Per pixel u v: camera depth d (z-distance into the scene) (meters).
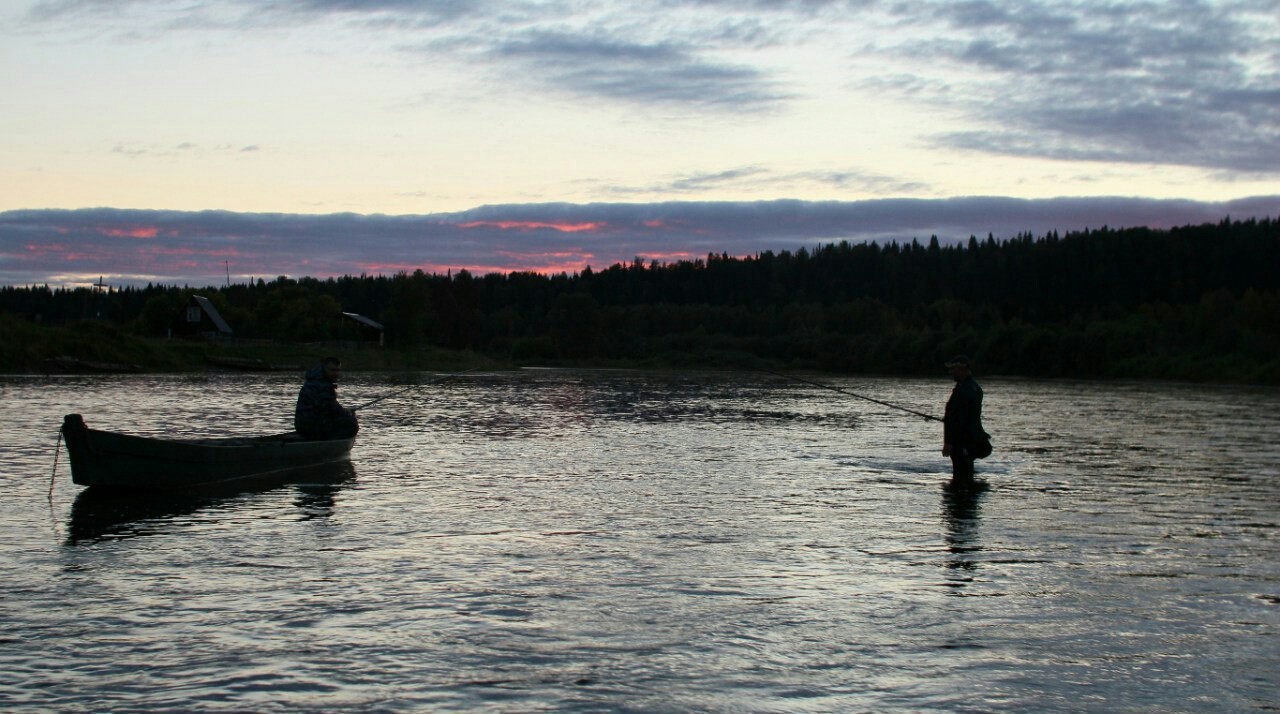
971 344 95.56
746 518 12.18
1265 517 12.62
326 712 5.77
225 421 26.67
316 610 7.80
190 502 13.00
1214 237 145.12
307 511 12.38
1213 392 58.97
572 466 17.42
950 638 7.27
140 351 64.62
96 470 12.97
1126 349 89.50
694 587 8.64
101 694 6.02
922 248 181.75
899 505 13.35
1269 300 89.94
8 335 57.03
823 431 25.89
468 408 34.41
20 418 25.44
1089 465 18.44
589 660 6.69
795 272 186.75
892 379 83.75
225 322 109.06
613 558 9.79
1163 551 10.41
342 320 113.06
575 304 127.12
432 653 6.80
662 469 17.11
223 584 8.61
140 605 7.91
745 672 6.49
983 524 11.91
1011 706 6.00
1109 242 150.62
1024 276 152.88
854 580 8.97
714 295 187.50
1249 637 7.37
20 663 6.54
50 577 8.82
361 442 21.59
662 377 78.25
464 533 11.02
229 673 6.39
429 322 135.25
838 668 6.60
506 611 7.83
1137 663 6.77
